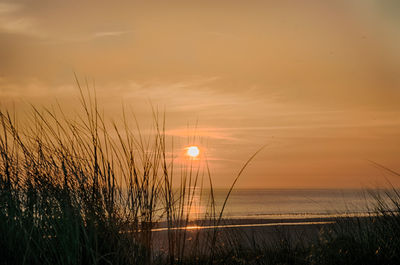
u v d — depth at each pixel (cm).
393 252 428
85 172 355
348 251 443
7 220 315
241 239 501
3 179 347
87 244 306
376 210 511
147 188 353
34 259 304
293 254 492
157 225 356
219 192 11756
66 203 328
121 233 334
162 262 362
